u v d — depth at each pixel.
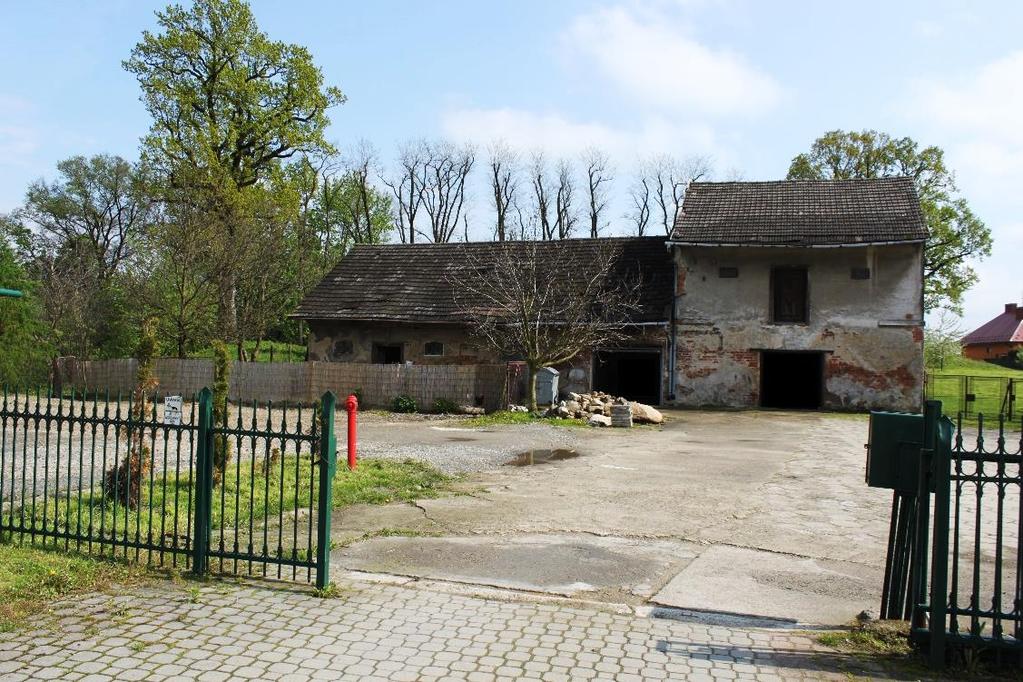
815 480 12.95
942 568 5.30
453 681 4.96
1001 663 5.32
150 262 30.75
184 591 6.59
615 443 17.78
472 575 7.24
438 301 31.36
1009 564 8.15
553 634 5.79
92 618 5.94
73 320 32.69
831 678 5.12
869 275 27.50
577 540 8.59
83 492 10.30
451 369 25.38
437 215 60.66
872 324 27.47
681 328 28.84
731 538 8.84
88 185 55.38
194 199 35.84
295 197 41.97
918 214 27.95
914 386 27.11
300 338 46.72
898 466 6.05
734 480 12.80
